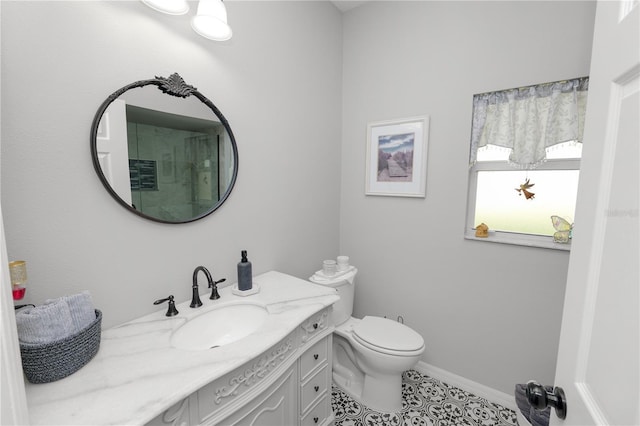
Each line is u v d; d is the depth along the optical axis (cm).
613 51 54
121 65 107
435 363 207
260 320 133
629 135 47
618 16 53
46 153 92
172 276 130
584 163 62
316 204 216
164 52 120
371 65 217
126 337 104
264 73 166
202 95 133
